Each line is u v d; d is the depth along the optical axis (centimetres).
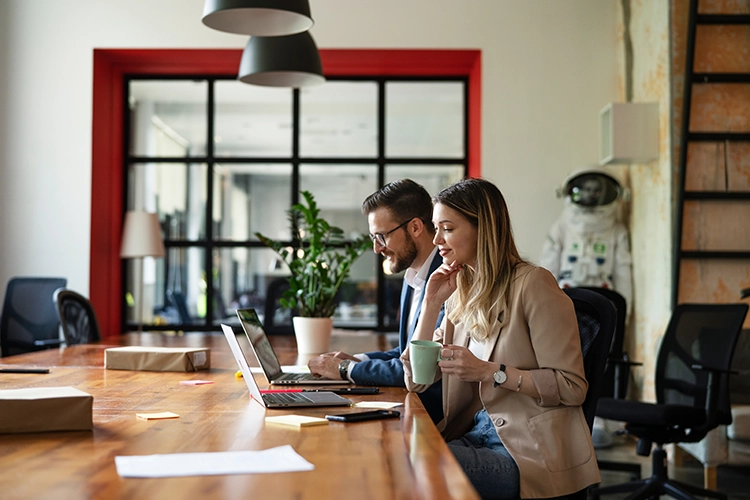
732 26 480
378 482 104
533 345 195
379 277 642
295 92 638
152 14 596
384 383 215
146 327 641
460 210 204
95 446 129
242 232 641
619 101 589
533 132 591
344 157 636
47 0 598
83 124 596
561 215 565
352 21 594
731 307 375
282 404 170
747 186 479
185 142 641
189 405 175
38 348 557
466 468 185
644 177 531
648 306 523
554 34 593
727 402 360
